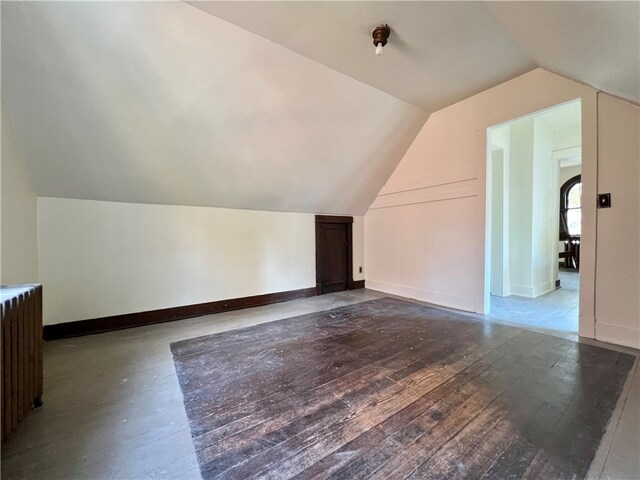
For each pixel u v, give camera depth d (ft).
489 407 4.77
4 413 3.91
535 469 3.48
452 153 11.12
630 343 7.16
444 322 9.46
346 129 10.53
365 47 7.46
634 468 3.48
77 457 3.76
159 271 10.11
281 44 7.25
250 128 8.99
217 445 3.99
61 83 6.40
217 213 11.33
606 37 4.46
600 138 7.48
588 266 7.78
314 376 5.92
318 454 3.79
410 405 4.86
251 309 11.73
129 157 8.34
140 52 6.40
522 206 13.71
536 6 4.55
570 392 5.18
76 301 8.71
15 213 6.96
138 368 6.39
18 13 5.26
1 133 6.38
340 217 15.06
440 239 11.81
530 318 9.87
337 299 13.30
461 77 9.02
